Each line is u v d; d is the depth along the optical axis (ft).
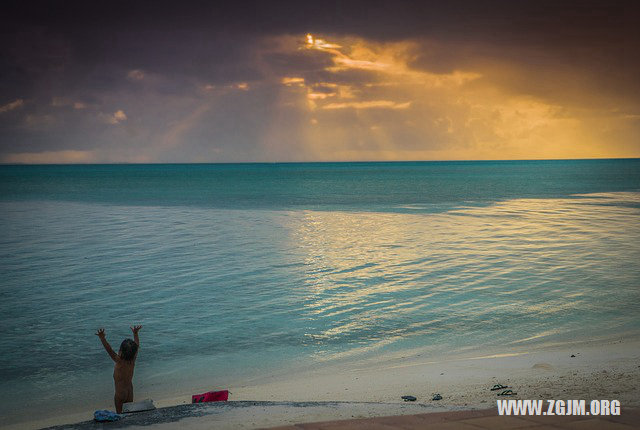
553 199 217.97
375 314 51.52
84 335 45.88
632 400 24.26
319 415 22.90
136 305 55.67
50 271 73.61
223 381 35.27
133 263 79.41
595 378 29.86
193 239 104.63
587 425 19.22
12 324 49.01
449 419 20.43
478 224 129.59
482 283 64.13
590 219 139.13
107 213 162.30
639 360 34.73
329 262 79.56
